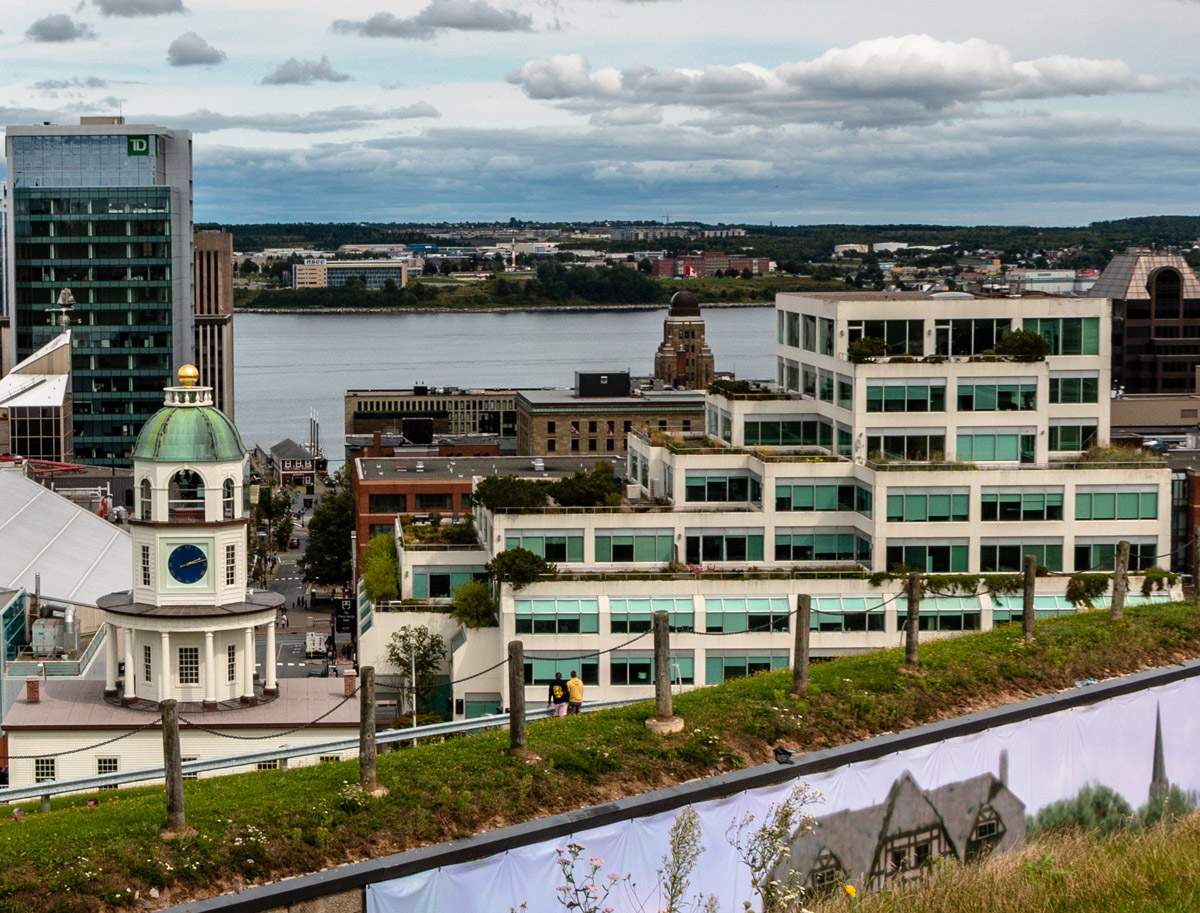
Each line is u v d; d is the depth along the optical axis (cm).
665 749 5297
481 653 11469
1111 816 5597
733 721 5572
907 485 11306
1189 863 4131
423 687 11888
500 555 11138
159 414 9319
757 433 12381
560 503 12162
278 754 6425
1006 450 11638
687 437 12950
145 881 4441
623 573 11238
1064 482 11425
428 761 5147
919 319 11819
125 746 8881
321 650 17450
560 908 4434
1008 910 4047
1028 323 11906
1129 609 7438
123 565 13588
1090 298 11956
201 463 9194
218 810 4784
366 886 4241
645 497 12912
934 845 5144
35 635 10531
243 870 4534
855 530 11731
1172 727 5806
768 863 4503
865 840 4984
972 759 5247
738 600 11100
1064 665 6450
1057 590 11156
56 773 8881
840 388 11856
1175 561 15562
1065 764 5481
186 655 9200
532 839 4434
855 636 11056
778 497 11706
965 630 11069
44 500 14675
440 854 4325
